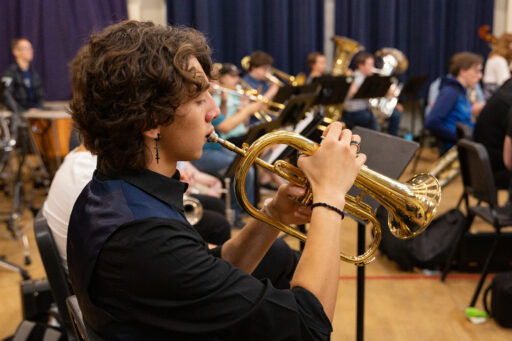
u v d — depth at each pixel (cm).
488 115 304
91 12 533
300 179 95
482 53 608
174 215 78
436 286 265
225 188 327
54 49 535
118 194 77
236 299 72
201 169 344
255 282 75
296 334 73
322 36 593
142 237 72
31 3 524
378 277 276
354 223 358
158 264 71
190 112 77
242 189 92
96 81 73
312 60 534
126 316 74
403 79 602
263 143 88
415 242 282
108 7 545
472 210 252
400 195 99
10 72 487
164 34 76
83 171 142
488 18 601
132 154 77
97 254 74
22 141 378
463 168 257
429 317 235
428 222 100
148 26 77
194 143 79
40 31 532
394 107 505
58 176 147
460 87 387
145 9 580
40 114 406
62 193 142
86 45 80
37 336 141
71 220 83
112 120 74
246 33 569
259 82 462
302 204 98
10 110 461
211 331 72
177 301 72
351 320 231
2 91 388
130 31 75
